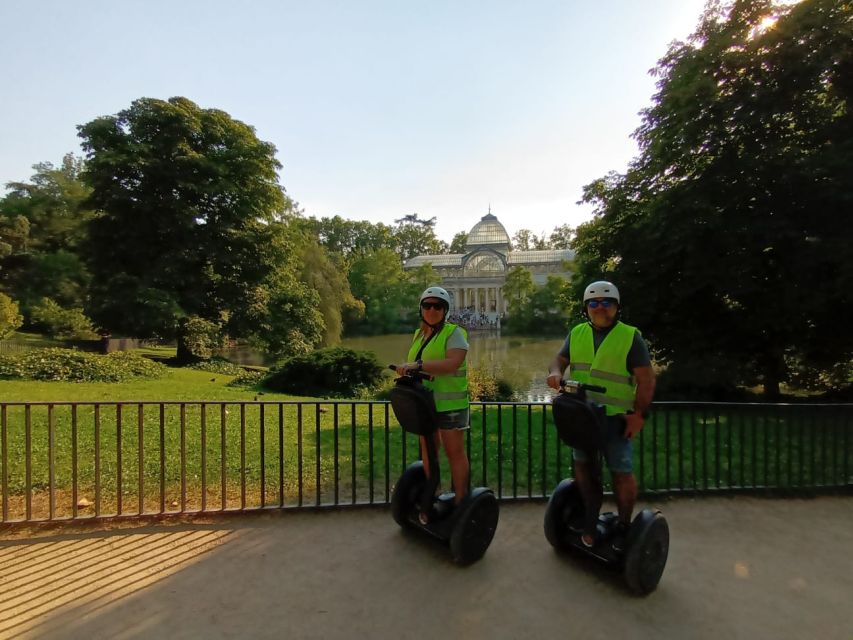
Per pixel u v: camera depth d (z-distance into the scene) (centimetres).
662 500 495
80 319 3222
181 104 2380
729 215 1130
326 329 3378
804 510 469
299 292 2584
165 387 1355
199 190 2203
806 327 1207
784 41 1069
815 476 618
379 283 6750
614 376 333
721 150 1202
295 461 644
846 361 1306
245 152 2392
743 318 1252
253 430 818
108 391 1205
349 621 280
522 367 2666
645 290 1275
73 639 261
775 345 1266
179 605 294
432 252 10881
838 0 1021
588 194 1567
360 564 347
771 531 419
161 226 2184
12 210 4203
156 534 394
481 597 307
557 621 283
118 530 402
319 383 1538
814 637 271
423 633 270
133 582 320
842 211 1027
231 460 643
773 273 1165
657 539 314
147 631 269
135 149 2117
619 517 341
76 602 295
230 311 2411
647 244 1228
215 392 1299
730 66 1152
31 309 3231
